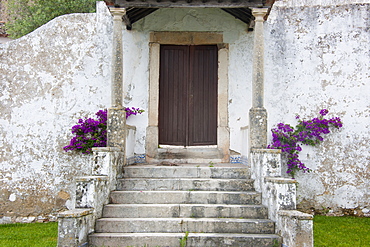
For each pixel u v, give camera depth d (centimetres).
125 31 763
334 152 739
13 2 1274
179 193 574
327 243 533
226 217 543
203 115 775
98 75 752
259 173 581
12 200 726
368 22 750
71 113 745
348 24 752
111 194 573
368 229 616
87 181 513
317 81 750
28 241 558
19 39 750
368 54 747
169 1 619
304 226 454
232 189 599
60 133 741
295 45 755
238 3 618
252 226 515
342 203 732
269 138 744
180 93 780
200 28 767
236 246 491
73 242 454
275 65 754
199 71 780
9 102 740
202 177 630
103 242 492
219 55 764
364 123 740
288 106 749
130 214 543
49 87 746
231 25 764
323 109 743
